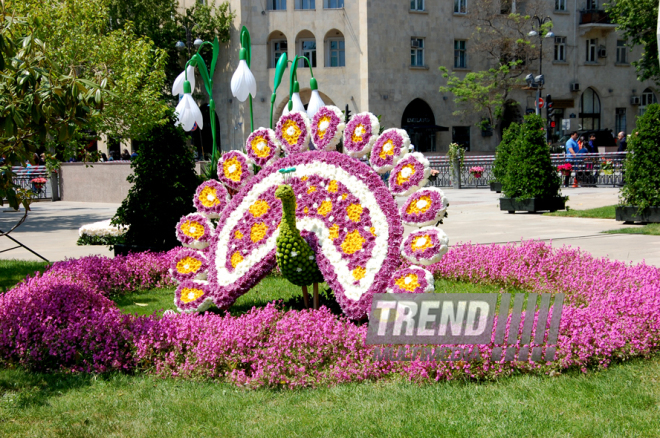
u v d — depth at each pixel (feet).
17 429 14.08
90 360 18.12
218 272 22.43
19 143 20.01
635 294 20.93
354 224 20.72
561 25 138.10
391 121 124.88
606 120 145.07
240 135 127.54
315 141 22.52
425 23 126.82
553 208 54.54
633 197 44.83
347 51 123.34
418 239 19.77
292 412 14.65
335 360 17.10
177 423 14.26
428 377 16.10
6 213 66.13
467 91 121.29
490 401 14.75
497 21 127.34
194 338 18.13
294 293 26.20
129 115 63.00
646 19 104.47
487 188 91.35
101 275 28.81
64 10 59.57
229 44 126.82
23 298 20.75
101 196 80.74
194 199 24.30
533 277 26.23
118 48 63.31
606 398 14.82
